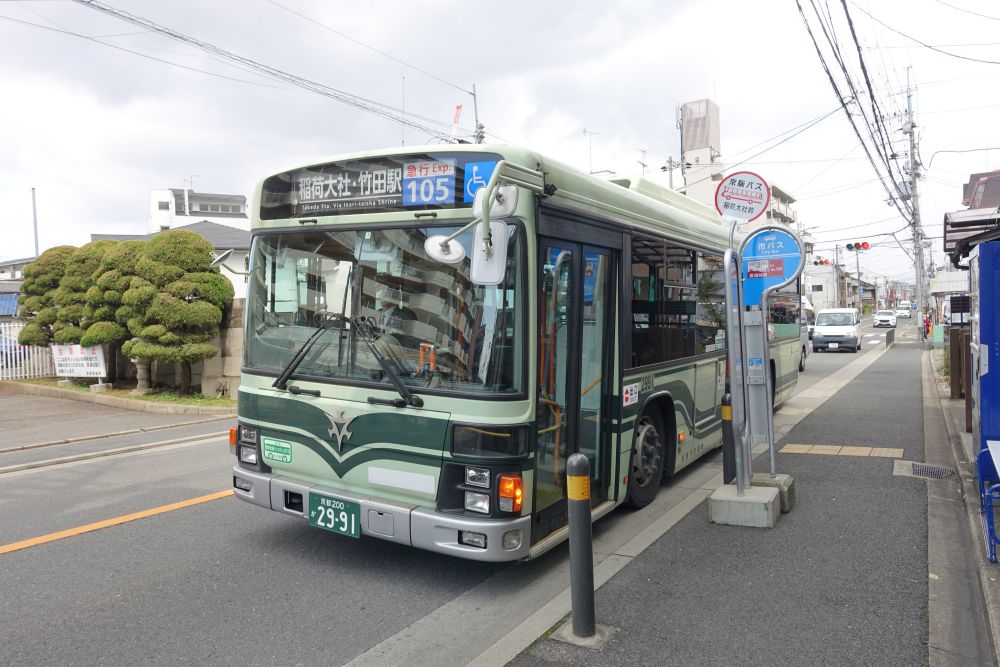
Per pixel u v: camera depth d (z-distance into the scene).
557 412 4.61
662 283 6.32
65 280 14.88
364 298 4.48
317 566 4.84
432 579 4.61
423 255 4.26
